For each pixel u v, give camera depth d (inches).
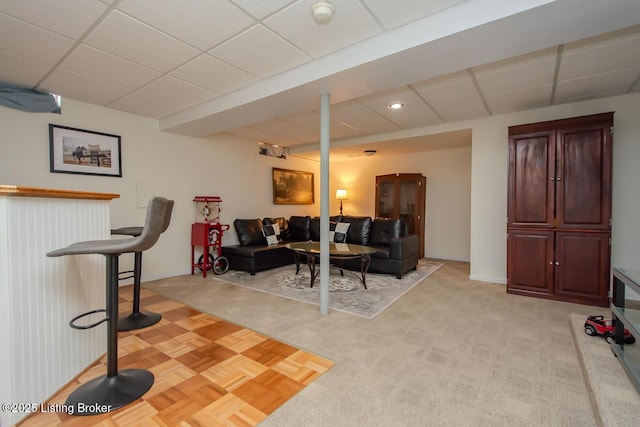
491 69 101.3
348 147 216.4
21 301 54.4
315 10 69.6
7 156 113.7
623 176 121.6
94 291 74.4
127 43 86.9
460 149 221.3
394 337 89.6
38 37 83.4
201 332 93.4
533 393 62.5
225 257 179.9
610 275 115.1
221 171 194.5
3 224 52.1
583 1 59.1
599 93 121.8
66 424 53.4
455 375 69.3
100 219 76.7
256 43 87.0
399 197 240.7
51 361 60.5
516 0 63.5
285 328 96.4
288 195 247.4
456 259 223.1
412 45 77.0
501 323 99.8
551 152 123.3
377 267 170.1
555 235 123.5
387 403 59.5
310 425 53.4
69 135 129.0
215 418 55.2
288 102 117.9
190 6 70.6
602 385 61.4
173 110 146.3
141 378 66.6
